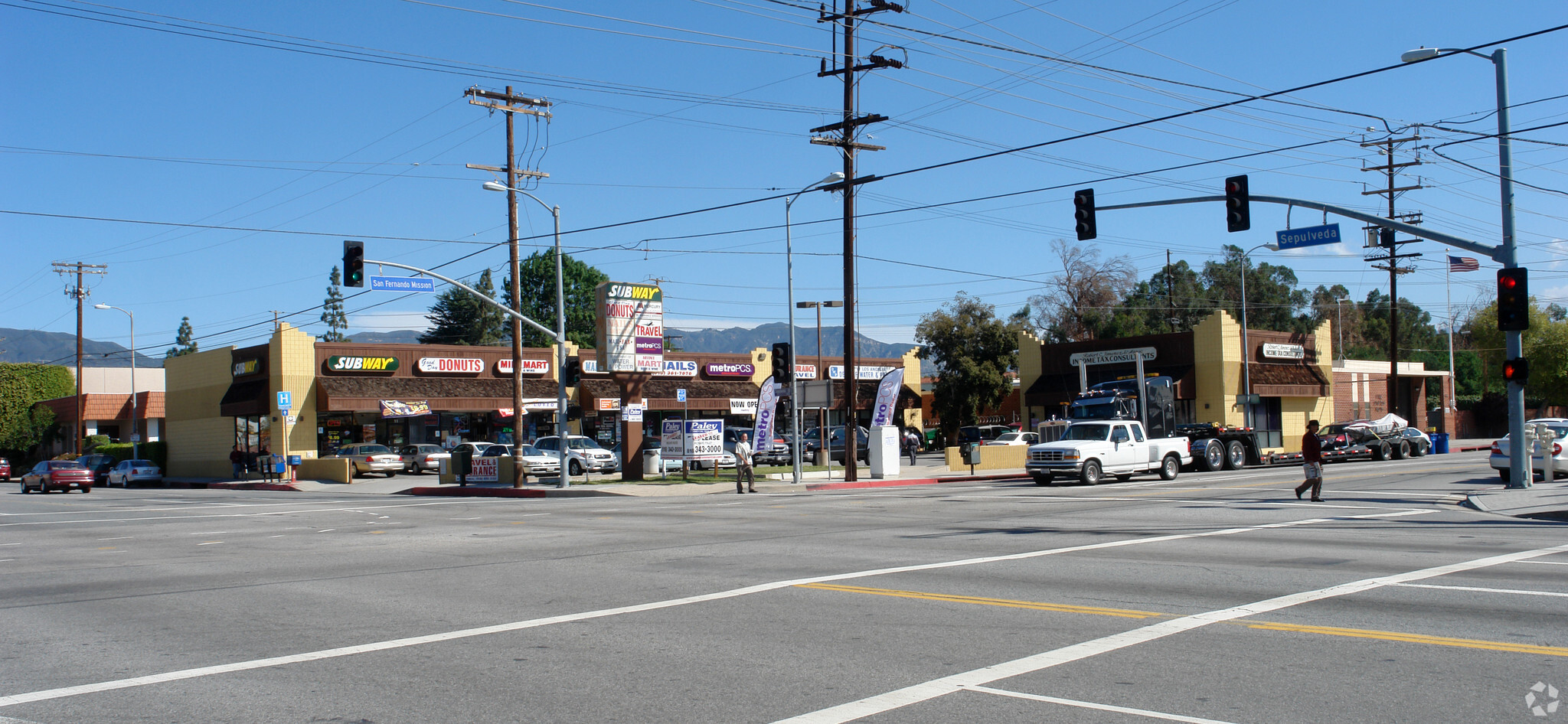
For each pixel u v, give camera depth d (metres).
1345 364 57.91
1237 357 47.66
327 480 44.25
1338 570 11.38
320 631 9.23
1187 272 101.50
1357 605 9.27
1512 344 22.42
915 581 11.33
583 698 6.71
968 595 10.28
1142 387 35.66
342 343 48.28
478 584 11.92
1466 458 42.44
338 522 22.48
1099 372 51.44
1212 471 36.16
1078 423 32.12
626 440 35.41
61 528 22.36
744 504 25.27
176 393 58.12
